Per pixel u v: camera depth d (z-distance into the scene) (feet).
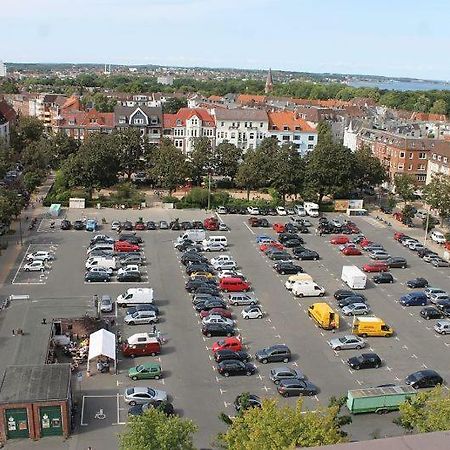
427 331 231.09
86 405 166.40
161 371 186.39
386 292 272.51
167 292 257.14
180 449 118.52
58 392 152.05
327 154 421.18
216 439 141.90
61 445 147.84
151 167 451.12
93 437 151.64
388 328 223.71
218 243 320.29
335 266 304.50
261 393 177.68
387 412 167.84
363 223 396.57
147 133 559.38
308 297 260.62
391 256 322.34
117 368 189.06
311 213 407.03
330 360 201.77
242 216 400.06
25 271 274.77
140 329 218.18
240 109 576.20
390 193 480.64
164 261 299.17
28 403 147.64
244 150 560.61
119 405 166.91
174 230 358.43
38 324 198.80
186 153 520.83
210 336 215.31
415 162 483.10
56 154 496.64
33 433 150.10
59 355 194.49
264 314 238.68
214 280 271.49
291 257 311.88
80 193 420.77
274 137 535.60
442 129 604.90
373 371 195.11
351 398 165.48
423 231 381.40
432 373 186.19
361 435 155.94
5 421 148.36
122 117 554.87
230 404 170.09
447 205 360.07
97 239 321.11
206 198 415.64
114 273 278.87
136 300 237.45
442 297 257.96
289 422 111.86
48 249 310.24
